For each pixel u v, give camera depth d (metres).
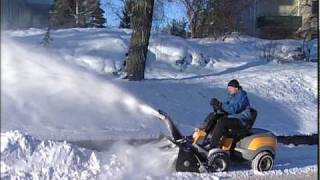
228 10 27.31
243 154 10.38
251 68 20.62
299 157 12.26
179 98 16.48
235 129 10.23
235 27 27.80
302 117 16.59
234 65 20.98
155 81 17.66
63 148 9.70
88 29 22.11
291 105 17.34
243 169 10.52
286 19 35.28
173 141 10.23
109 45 19.69
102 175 9.35
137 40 17.86
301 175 10.15
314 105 17.61
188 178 9.49
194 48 21.31
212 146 10.13
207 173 9.98
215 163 10.09
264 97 17.58
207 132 10.24
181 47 21.00
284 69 20.22
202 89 17.33
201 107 16.31
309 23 28.62
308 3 34.53
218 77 19.00
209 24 26.67
